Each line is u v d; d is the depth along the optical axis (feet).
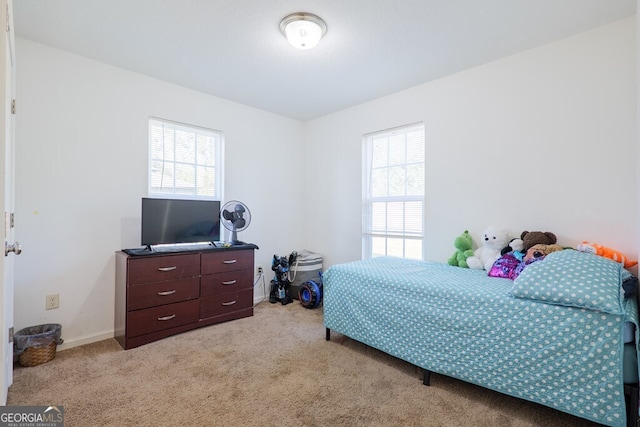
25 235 7.52
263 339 8.62
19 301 7.45
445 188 9.54
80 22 6.84
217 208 10.42
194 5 6.26
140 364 7.13
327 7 6.30
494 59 8.48
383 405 5.69
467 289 6.10
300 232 14.01
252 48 7.92
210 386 6.24
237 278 10.23
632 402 4.50
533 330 5.14
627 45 6.65
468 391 6.16
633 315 4.63
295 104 11.97
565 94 7.42
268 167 12.81
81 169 8.32
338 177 12.81
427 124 9.98
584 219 7.15
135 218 9.27
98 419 5.22
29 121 7.57
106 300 8.72
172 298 8.75
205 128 10.94
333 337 8.82
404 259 9.85
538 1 6.11
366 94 10.98
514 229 8.18
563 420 5.26
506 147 8.34
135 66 8.90
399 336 6.88
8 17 4.33
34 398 5.77
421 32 7.20
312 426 5.12
